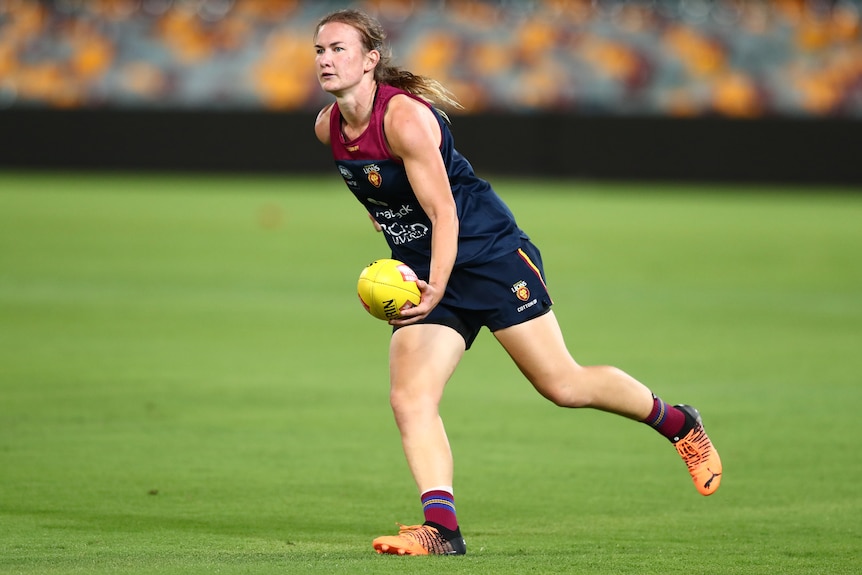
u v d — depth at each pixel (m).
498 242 17.95
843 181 107.44
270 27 126.12
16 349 36.53
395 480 22.52
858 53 122.44
